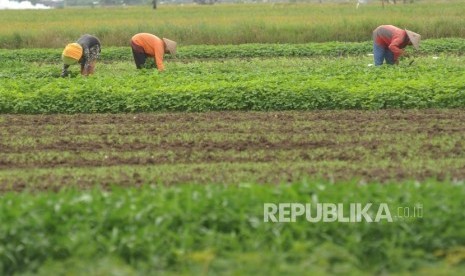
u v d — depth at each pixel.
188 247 28.08
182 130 51.31
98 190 32.91
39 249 28.69
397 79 62.22
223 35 109.00
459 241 29.16
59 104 58.44
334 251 27.02
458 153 44.03
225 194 31.11
